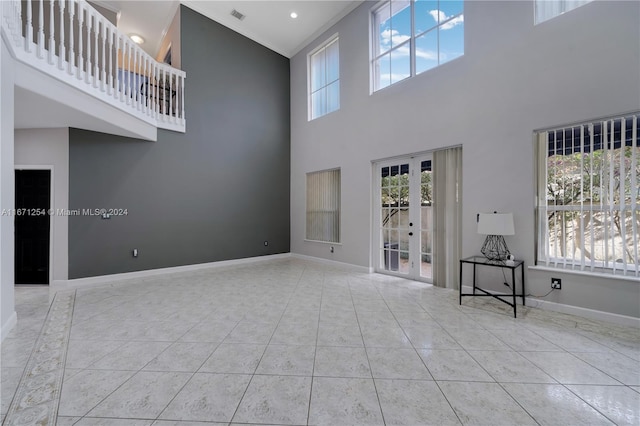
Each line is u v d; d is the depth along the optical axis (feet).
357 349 7.89
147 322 9.89
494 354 7.54
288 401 5.74
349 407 5.56
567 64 10.17
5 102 8.64
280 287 14.49
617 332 8.73
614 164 9.56
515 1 11.42
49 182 14.89
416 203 15.56
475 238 12.69
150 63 16.48
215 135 19.95
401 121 15.65
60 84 11.25
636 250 9.18
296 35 21.45
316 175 21.85
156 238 17.43
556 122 10.43
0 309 8.48
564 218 10.58
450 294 13.04
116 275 16.06
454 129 13.38
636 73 8.88
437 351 7.73
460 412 5.40
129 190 16.52
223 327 9.46
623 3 9.06
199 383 6.33
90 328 9.37
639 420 5.16
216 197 19.99
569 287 10.23
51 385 6.23
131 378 6.51
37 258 15.01
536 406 5.54
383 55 17.07
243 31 21.04
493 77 12.05
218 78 20.12
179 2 18.29
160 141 17.52
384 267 17.37
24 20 14.82
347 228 19.02
